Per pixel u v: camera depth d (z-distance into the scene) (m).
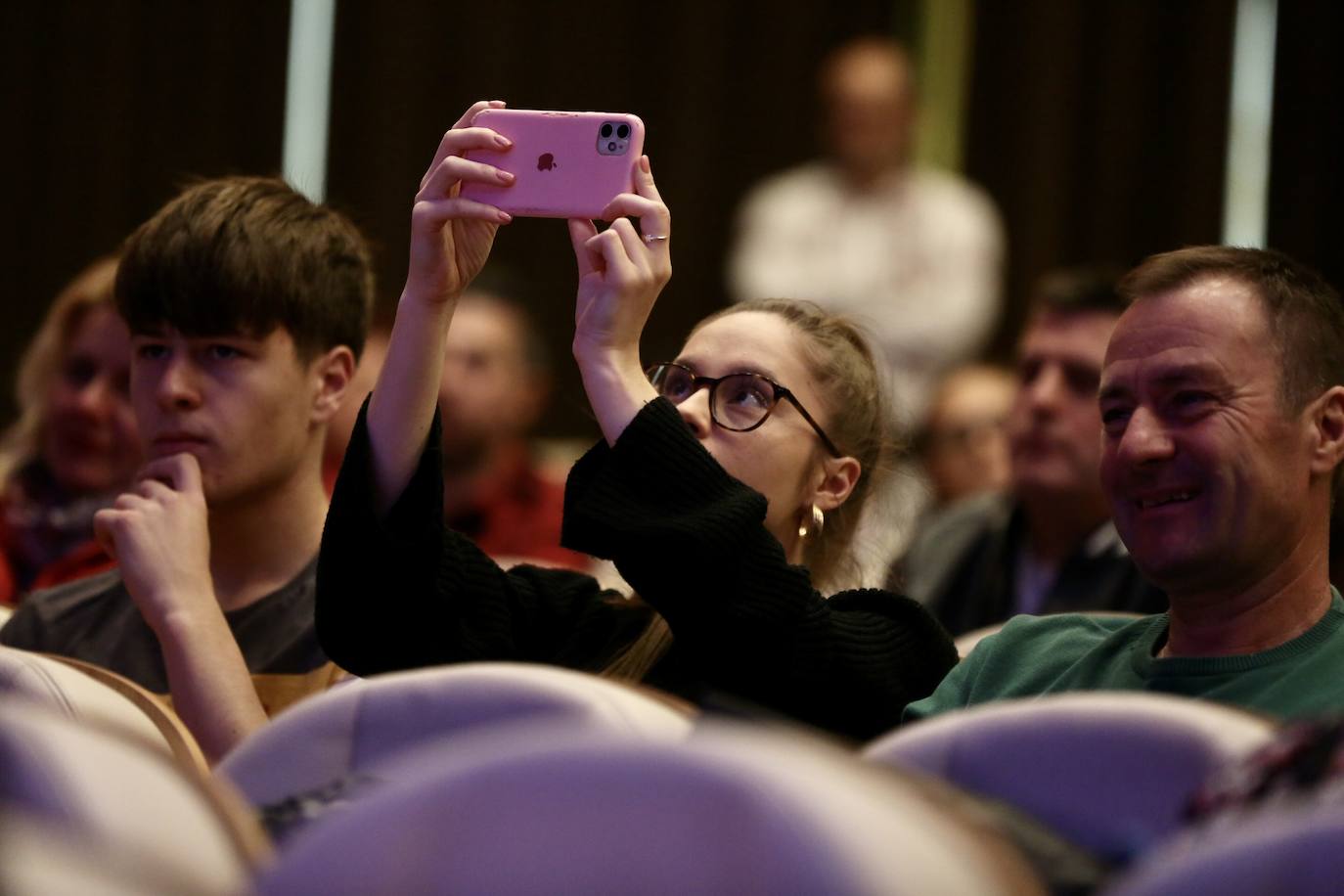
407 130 17.45
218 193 6.88
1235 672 5.29
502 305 11.67
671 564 5.51
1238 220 17.81
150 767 3.74
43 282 17.31
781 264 16.09
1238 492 5.28
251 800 4.57
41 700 4.91
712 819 3.08
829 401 6.66
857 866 2.98
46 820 3.52
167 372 6.62
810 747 3.29
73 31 17.42
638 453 5.60
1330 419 5.42
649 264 5.64
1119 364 5.48
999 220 17.67
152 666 6.88
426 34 17.48
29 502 8.84
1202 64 17.70
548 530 11.38
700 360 6.55
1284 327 5.38
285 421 6.75
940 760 4.18
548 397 16.78
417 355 5.79
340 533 5.81
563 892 3.10
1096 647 5.72
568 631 6.38
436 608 5.95
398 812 3.22
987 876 3.08
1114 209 17.77
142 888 3.08
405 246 17.41
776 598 5.62
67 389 8.72
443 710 4.52
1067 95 17.70
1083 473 9.10
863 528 7.43
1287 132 17.66
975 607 9.43
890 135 16.09
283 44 17.45
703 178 17.61
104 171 17.39
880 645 6.02
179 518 6.44
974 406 12.38
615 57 17.62
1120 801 3.99
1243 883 3.05
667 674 6.16
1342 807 3.12
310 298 6.76
